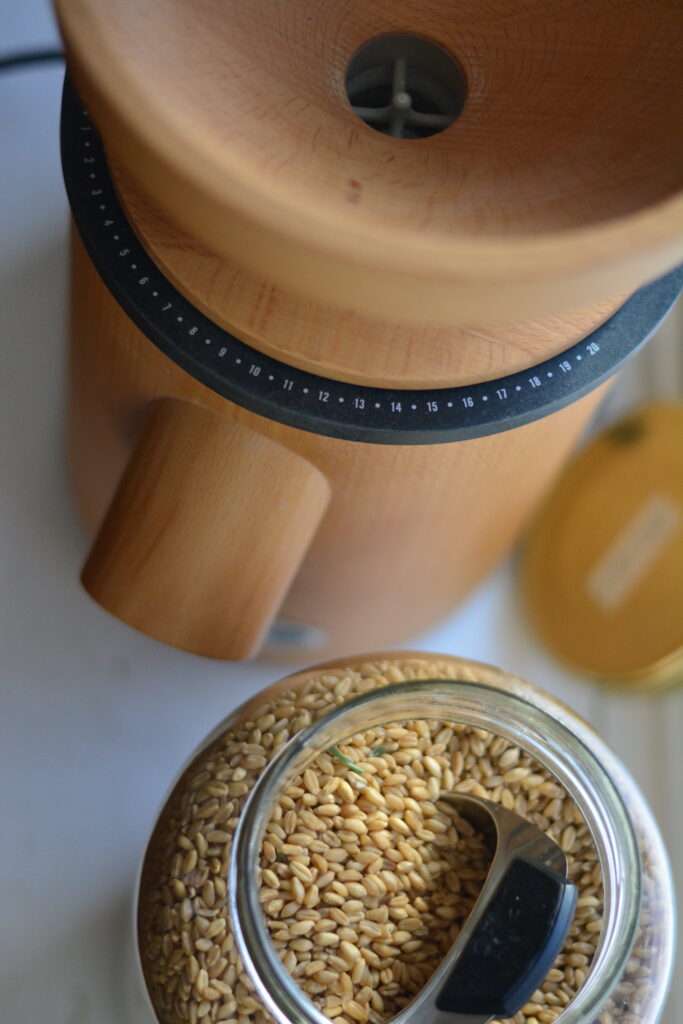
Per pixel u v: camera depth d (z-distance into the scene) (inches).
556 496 27.1
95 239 19.0
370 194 17.2
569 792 19.7
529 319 17.9
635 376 28.1
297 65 18.7
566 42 19.3
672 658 24.5
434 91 19.8
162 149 16.2
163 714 24.5
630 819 19.6
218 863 19.2
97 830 23.6
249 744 19.8
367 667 20.6
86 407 22.0
